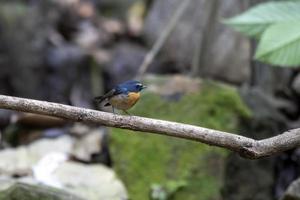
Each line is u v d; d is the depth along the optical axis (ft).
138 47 43.73
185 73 39.42
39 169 29.17
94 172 29.17
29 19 43.09
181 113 29.81
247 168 29.01
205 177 27.81
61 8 46.70
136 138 29.43
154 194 27.68
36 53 42.24
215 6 33.30
